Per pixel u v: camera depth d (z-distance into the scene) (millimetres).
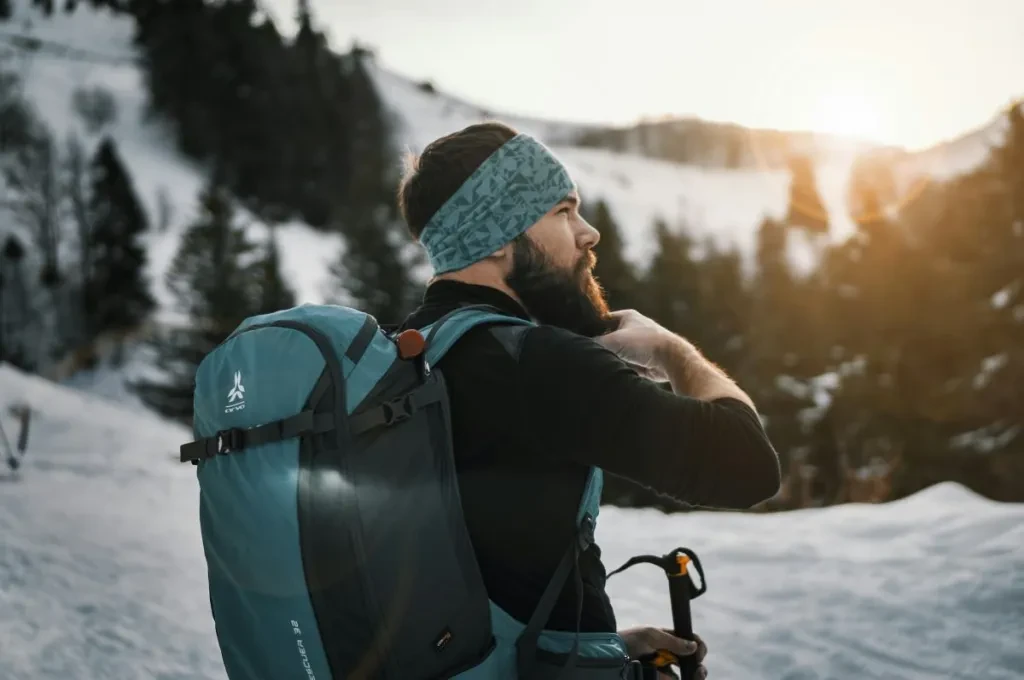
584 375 1168
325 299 52875
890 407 31156
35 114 108625
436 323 1269
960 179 39438
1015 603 4664
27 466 11695
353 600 1111
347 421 1140
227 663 1221
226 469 1180
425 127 175500
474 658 1163
